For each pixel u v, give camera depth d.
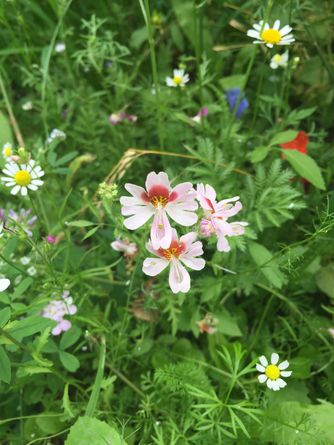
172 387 0.21
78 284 0.25
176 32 0.35
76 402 0.22
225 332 0.24
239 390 0.24
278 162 0.24
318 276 0.26
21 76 0.38
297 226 0.27
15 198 0.31
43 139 0.34
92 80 0.36
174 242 0.17
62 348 0.21
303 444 0.20
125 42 0.37
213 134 0.30
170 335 0.25
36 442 0.23
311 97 0.33
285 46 0.30
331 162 0.28
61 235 0.27
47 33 0.36
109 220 0.27
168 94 0.32
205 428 0.19
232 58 0.35
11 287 0.25
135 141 0.33
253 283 0.24
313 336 0.24
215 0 0.31
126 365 0.24
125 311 0.24
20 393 0.23
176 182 0.27
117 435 0.19
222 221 0.16
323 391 0.24
